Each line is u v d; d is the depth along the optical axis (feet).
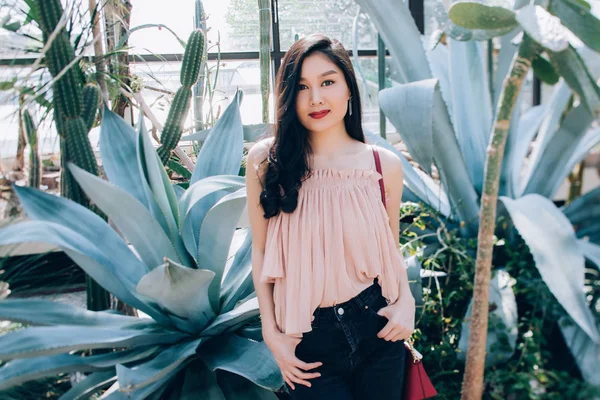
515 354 7.32
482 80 9.00
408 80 8.49
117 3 6.40
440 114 7.54
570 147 8.41
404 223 8.38
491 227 5.83
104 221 5.31
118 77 6.49
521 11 4.89
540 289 7.53
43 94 5.29
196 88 7.59
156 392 4.93
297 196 3.82
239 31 9.61
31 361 4.42
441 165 8.13
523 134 10.30
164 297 4.55
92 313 5.04
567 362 7.48
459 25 5.42
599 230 8.78
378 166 4.10
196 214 5.86
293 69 3.84
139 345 5.05
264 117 7.21
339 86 3.89
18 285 5.41
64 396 4.70
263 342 4.87
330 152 4.09
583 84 5.14
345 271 3.79
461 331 7.16
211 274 4.47
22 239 4.28
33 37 5.29
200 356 5.00
